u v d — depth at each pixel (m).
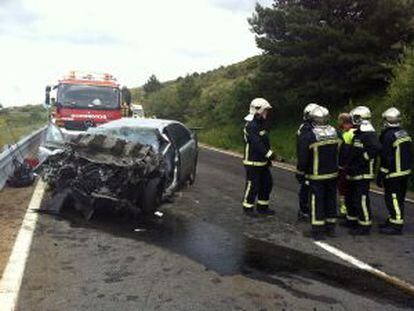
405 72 15.06
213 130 33.00
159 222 8.12
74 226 7.62
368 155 7.76
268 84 24.73
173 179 9.73
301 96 24.52
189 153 10.99
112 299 4.97
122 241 6.96
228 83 47.47
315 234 7.59
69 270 5.74
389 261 6.54
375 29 21.75
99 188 8.09
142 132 9.82
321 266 6.23
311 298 5.20
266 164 8.75
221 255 6.51
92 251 6.46
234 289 5.36
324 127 7.66
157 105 49.88
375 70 21.16
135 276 5.63
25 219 7.88
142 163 8.23
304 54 22.97
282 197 10.73
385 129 8.21
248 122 8.70
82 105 14.65
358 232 7.93
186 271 5.86
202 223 8.18
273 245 7.07
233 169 15.48
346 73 22.17
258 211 8.97
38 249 6.43
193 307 4.85
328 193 7.73
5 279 5.39
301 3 24.33
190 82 47.59
